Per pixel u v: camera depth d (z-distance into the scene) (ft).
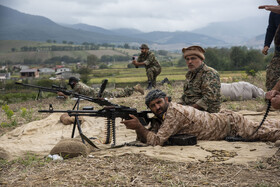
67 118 25.12
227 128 16.69
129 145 16.53
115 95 43.65
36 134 23.56
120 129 23.04
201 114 16.38
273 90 13.64
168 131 15.83
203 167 12.25
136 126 15.99
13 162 14.98
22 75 526.57
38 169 13.20
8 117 31.94
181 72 374.84
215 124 16.48
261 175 10.87
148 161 13.32
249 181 10.41
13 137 23.68
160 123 16.90
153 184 10.66
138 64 48.52
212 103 19.36
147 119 16.89
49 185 11.03
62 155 14.84
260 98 32.04
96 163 13.41
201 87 19.79
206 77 19.48
